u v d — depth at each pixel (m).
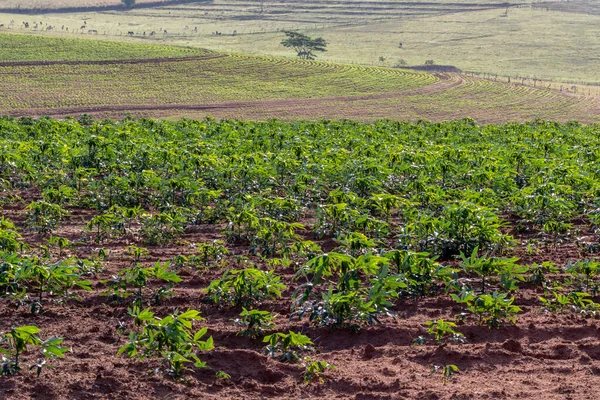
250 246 13.30
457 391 7.28
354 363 8.21
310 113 63.91
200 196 16.73
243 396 7.38
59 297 10.33
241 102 69.06
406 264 10.02
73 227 15.43
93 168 20.20
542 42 154.62
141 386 7.43
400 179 19.70
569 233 14.63
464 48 148.12
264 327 9.13
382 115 64.19
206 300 10.24
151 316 7.94
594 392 7.27
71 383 7.35
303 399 7.30
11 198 18.45
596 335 8.99
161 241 14.06
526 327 9.25
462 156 21.09
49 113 58.69
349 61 129.00
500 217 16.72
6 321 9.35
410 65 121.94
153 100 67.88
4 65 81.44
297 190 17.25
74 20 187.88
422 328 9.16
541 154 23.09
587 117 65.31
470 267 10.03
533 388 7.43
